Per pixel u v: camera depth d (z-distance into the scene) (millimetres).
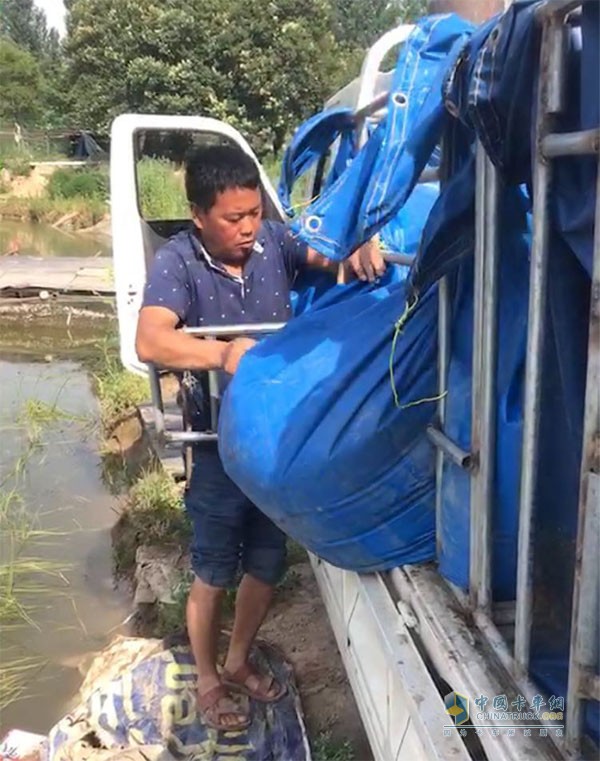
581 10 1201
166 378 6398
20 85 33375
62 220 20812
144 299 2381
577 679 1246
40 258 12070
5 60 33312
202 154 2359
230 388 2080
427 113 1599
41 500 5188
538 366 1354
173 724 2736
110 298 9922
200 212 2344
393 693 1828
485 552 1633
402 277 2490
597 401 1156
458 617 1733
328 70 22203
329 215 1720
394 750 1830
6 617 3928
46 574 4320
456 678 1572
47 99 30828
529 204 1565
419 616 1824
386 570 2027
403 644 1799
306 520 1974
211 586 2580
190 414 2588
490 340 1524
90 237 19297
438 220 1600
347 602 2275
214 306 2428
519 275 1574
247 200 2311
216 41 21078
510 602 1711
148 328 2330
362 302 2133
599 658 1227
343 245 1721
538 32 1264
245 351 2186
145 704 2793
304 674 3039
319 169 3104
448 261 1626
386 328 1887
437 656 1698
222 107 21172
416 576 1909
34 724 3229
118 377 6906
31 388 7344
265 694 2768
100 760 2639
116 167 4840
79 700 3180
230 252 2389
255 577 2666
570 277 1322
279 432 1938
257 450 1962
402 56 1611
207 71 21188
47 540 4680
